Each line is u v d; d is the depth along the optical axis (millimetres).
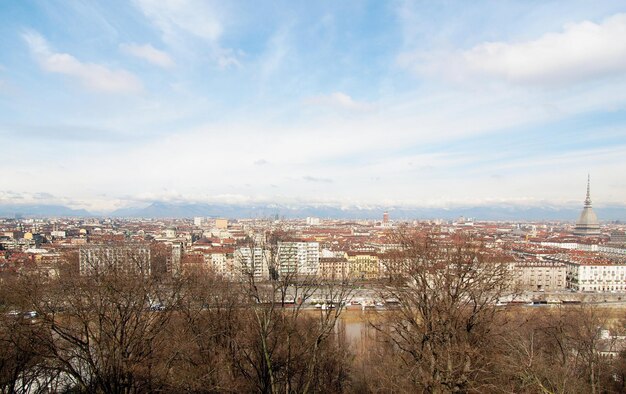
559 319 78875
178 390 43125
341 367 62438
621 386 61656
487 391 42375
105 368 37219
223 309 62875
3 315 40656
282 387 44906
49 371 42719
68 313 42531
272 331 46844
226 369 48656
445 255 52656
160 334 49188
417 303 48562
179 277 59469
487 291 51438
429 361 43188
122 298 43562
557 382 35062
